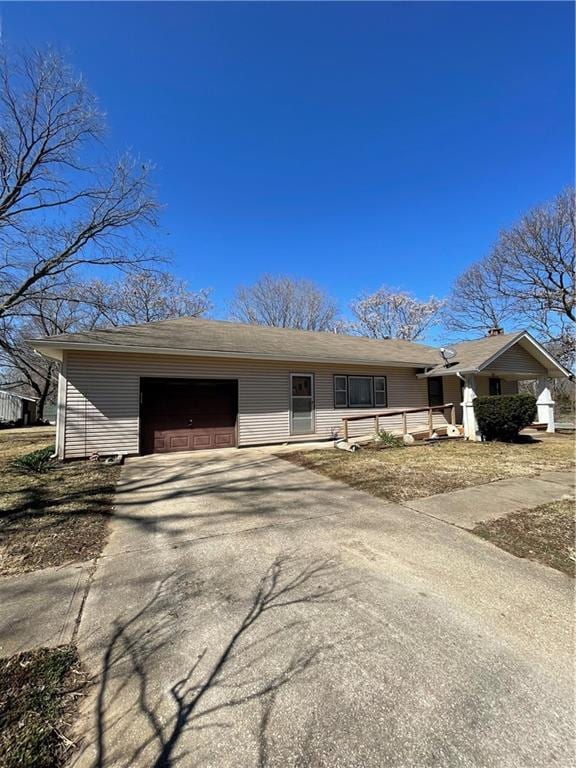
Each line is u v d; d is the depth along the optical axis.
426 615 2.46
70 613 2.54
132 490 5.81
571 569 3.11
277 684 1.85
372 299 32.22
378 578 2.98
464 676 1.89
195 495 5.51
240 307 30.47
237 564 3.27
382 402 12.68
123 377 8.87
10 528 4.19
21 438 15.40
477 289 26.64
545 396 14.03
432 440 11.03
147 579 3.03
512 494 5.36
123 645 2.19
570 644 2.15
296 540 3.80
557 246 22.03
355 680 1.87
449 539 3.77
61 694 1.81
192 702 1.75
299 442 11.10
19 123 11.31
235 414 10.25
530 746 1.49
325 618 2.44
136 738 1.56
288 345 11.45
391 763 1.43
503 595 2.71
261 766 1.43
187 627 2.36
